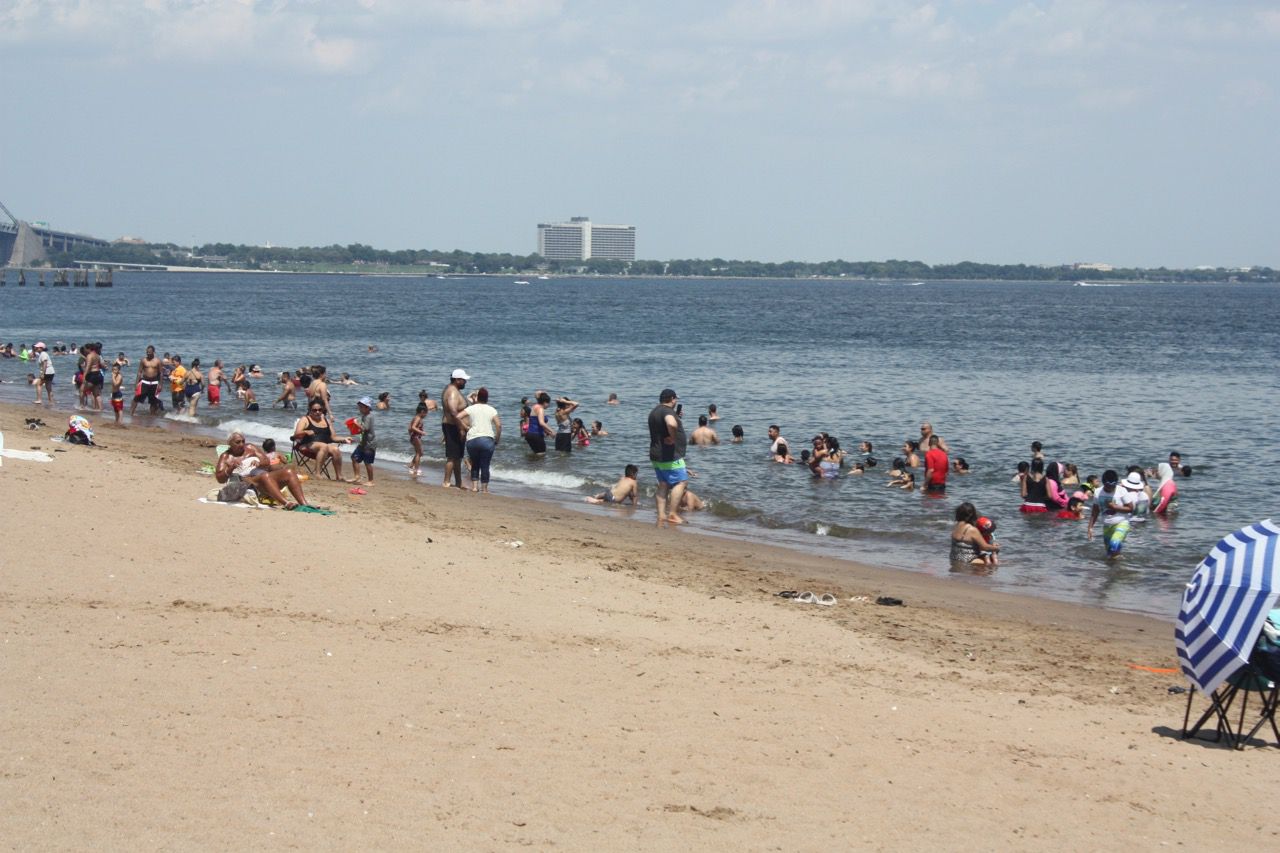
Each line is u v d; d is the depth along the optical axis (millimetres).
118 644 9180
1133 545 18781
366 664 9227
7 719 7539
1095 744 8906
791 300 171125
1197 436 32469
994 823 7230
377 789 6945
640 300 162250
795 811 7148
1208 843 7191
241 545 12875
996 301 175875
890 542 18906
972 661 11305
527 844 6414
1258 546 8906
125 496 14984
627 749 7922
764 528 19828
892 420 35406
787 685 9742
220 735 7547
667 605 12516
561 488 23688
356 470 21844
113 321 86875
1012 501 22656
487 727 8094
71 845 6000
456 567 13148
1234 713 10109
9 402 36062
